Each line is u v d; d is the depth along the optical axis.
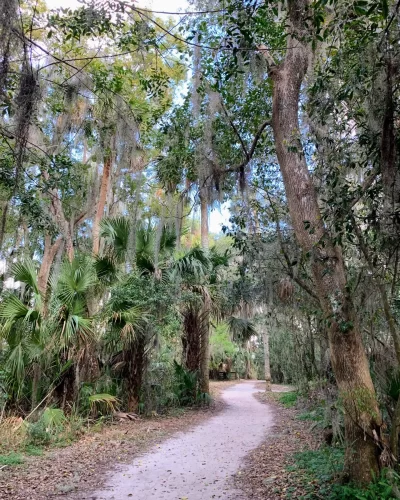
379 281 4.36
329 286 4.37
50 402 8.54
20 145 4.63
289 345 13.80
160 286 10.44
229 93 6.68
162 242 11.05
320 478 4.74
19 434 7.17
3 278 12.31
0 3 3.84
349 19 3.95
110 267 10.30
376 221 4.20
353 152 4.39
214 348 27.67
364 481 4.02
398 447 4.37
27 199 5.93
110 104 6.83
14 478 5.34
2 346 8.58
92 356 9.12
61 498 4.62
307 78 5.50
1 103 4.59
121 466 6.02
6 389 8.15
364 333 5.67
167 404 12.37
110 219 11.09
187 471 5.73
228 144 7.18
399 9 3.50
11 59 4.67
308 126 5.35
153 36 5.30
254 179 7.69
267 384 18.89
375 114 3.86
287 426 9.33
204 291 12.20
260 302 11.48
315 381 9.20
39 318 8.25
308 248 4.58
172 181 8.35
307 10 4.39
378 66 3.78
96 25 4.64
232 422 10.28
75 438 7.74
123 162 8.24
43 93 5.80
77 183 7.46
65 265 9.21
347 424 4.29
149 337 10.52
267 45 5.86
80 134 9.83
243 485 5.04
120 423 9.48
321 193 4.84
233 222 6.60
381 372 5.21
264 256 6.98
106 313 9.73
